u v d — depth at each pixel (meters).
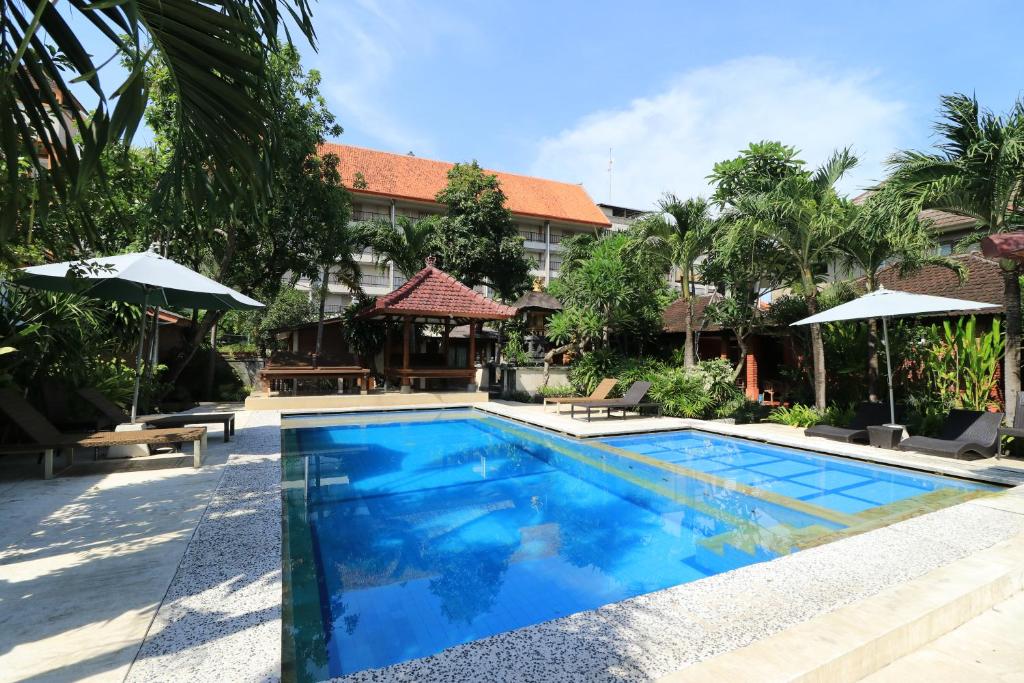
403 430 11.18
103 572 3.18
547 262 40.28
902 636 2.53
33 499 4.80
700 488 6.47
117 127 1.92
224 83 2.28
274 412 12.48
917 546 3.74
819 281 13.24
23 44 1.62
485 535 4.81
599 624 2.60
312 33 2.48
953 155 7.75
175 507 4.56
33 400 7.53
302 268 16.55
